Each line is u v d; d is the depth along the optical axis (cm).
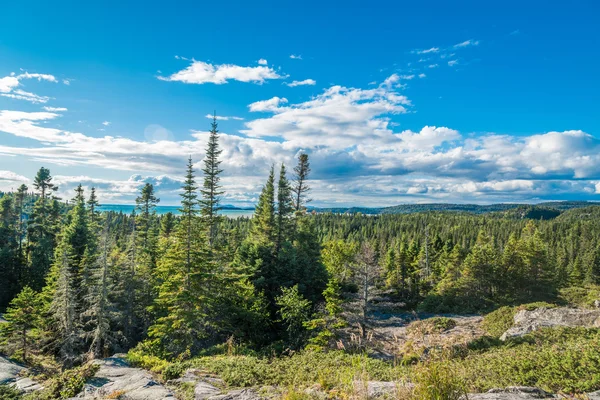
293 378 1272
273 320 3052
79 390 1356
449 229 13412
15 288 4922
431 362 589
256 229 4553
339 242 6938
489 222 15250
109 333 3136
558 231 12700
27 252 5519
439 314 4588
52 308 2945
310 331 2673
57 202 6134
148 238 5238
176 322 2402
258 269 3562
